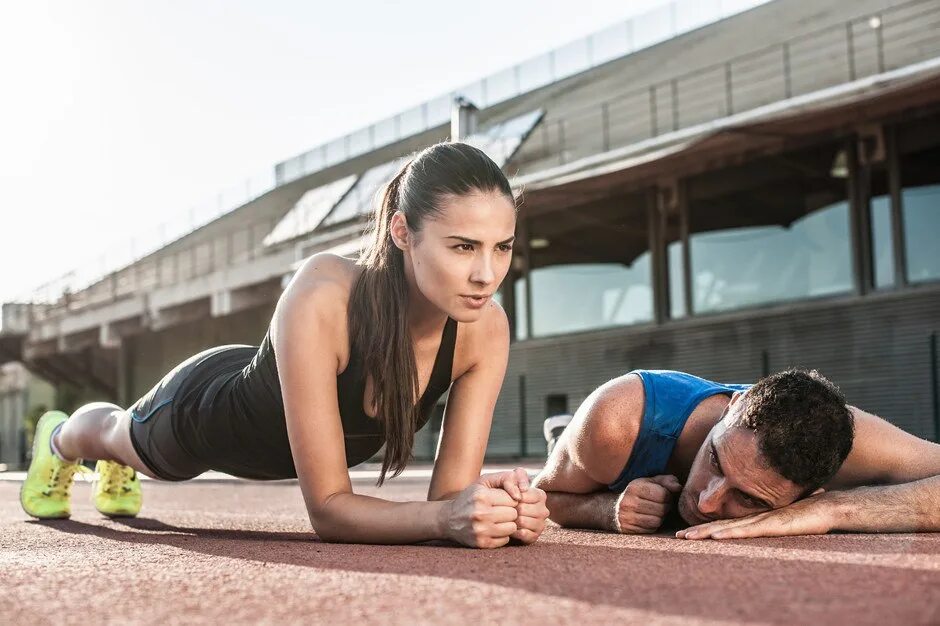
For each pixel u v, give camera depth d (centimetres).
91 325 2398
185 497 578
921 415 968
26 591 141
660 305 1238
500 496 186
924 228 989
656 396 227
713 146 1088
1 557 193
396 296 197
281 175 2275
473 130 1500
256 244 2164
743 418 199
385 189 197
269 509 420
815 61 1147
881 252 1021
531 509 190
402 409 201
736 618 106
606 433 227
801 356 1077
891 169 1009
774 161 1120
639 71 1417
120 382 2481
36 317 2694
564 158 1409
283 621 111
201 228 2495
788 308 1091
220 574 154
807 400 195
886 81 878
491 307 220
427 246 180
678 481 230
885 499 207
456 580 140
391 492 579
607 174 1129
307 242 1702
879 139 1010
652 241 1251
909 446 221
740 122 1004
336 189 1948
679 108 1298
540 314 1395
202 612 118
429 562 163
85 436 292
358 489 625
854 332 1028
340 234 1586
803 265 1094
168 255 2392
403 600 123
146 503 495
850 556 164
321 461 200
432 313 203
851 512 205
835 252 1062
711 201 1189
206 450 239
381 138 2002
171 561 176
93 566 171
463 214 176
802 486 199
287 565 163
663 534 225
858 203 1035
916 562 153
